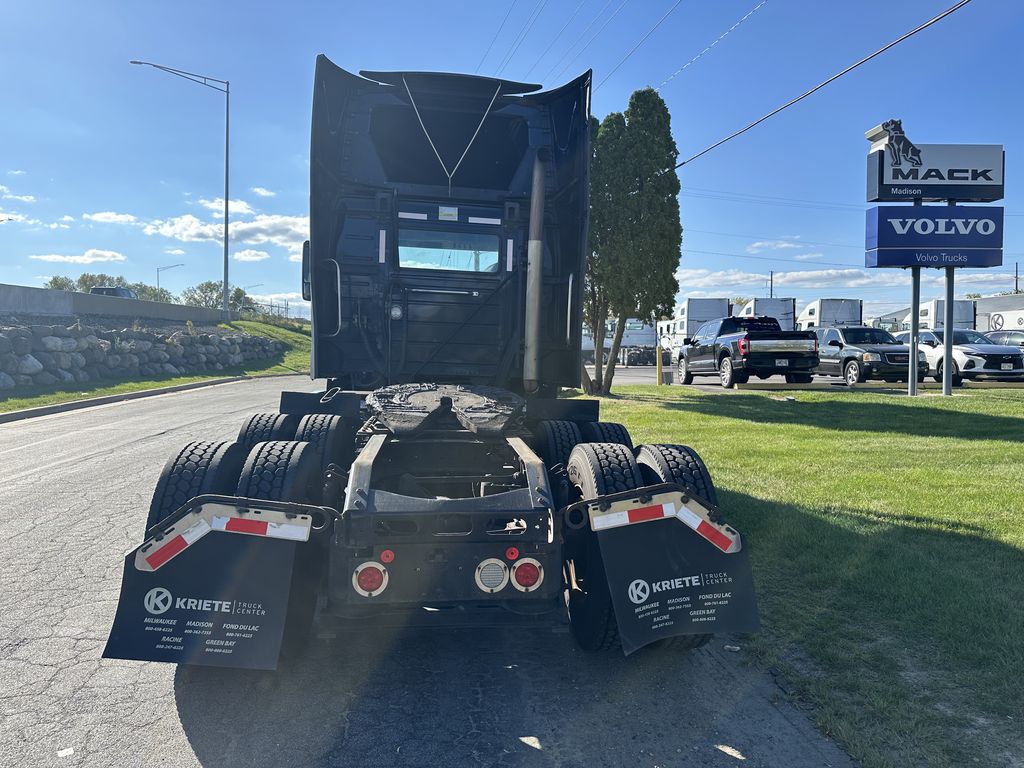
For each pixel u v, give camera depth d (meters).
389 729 3.22
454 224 6.20
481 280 6.26
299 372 33.12
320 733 3.19
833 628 4.10
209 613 3.17
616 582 3.33
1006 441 10.25
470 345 6.27
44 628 4.31
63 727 3.22
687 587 3.37
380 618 3.44
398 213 6.12
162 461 9.68
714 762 2.94
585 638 3.85
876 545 5.39
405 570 3.28
